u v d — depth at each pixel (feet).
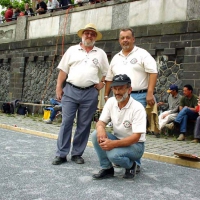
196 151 21.47
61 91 17.63
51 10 46.32
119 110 13.96
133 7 33.96
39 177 14.10
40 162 16.85
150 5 32.42
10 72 48.52
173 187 13.60
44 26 44.16
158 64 31.30
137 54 16.01
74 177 14.33
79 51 17.11
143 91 16.05
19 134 26.94
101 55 17.31
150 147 22.31
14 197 11.44
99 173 14.28
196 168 17.29
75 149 17.28
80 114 17.16
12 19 52.19
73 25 40.47
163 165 17.75
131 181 14.12
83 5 42.01
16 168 15.39
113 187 13.11
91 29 16.63
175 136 27.61
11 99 47.83
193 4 29.22
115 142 13.42
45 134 26.37
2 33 50.57
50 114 36.14
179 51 29.91
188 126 27.37
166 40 30.53
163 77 30.78
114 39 35.24
